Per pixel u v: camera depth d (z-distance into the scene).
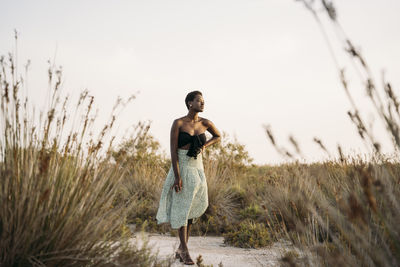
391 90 1.23
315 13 1.14
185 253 3.13
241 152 8.89
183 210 3.31
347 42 1.18
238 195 6.63
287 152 1.36
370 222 1.85
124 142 2.41
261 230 4.10
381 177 1.80
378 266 1.59
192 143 3.41
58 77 2.09
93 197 2.23
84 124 2.23
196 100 3.52
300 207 2.93
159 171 7.89
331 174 2.91
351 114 1.27
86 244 2.12
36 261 1.91
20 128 2.06
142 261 2.31
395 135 1.19
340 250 1.96
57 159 2.19
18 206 1.94
